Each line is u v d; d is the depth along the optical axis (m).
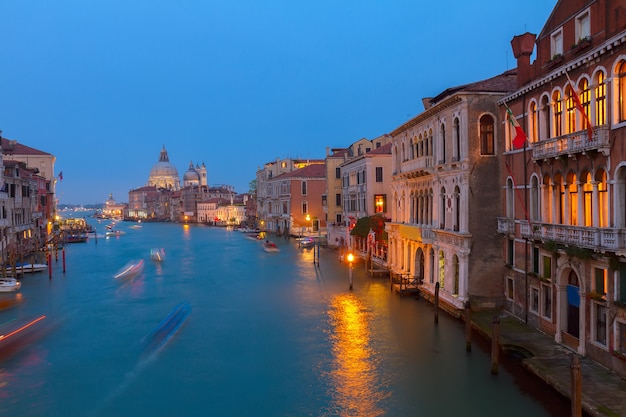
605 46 15.40
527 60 21.83
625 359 15.33
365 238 47.12
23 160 78.75
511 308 23.34
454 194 25.25
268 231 94.06
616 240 14.96
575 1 17.94
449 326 23.94
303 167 87.56
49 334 24.97
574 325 18.45
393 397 16.81
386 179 47.19
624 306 15.27
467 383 17.53
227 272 44.62
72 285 38.78
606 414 13.24
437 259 27.92
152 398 17.36
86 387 18.36
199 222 162.62
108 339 24.05
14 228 50.47
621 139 15.13
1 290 35.66
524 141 20.09
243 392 17.67
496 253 24.22
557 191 19.12
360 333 23.56
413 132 31.70
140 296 34.16
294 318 26.95
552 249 18.59
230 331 24.83
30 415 16.27
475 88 24.05
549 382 15.88
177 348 22.42
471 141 23.98
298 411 16.17
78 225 117.38
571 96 18.19
